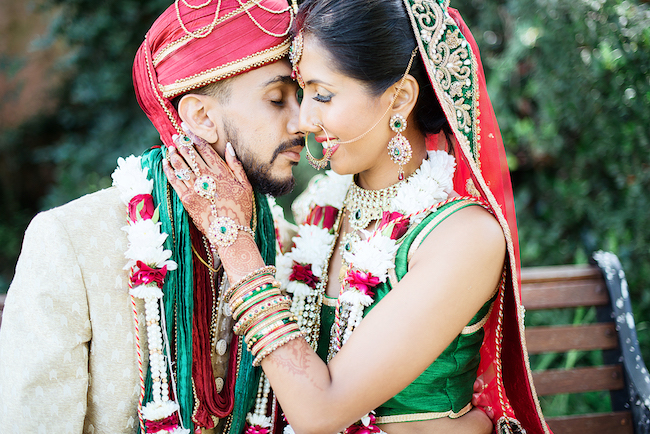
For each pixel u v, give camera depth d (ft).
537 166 12.12
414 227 4.32
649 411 6.54
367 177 4.68
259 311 4.04
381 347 3.82
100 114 14.42
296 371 3.90
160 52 4.29
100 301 4.19
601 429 6.83
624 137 9.98
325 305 4.72
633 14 9.52
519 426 4.75
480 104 4.57
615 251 10.14
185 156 4.27
